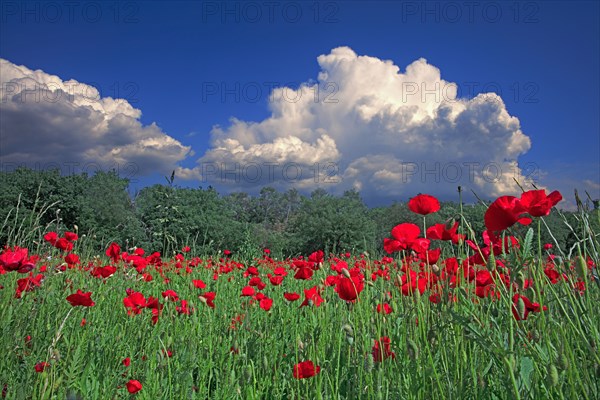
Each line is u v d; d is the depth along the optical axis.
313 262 3.84
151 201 45.47
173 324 3.47
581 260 1.51
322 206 65.06
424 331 1.95
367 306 2.69
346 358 2.77
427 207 2.36
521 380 1.64
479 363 2.07
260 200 142.12
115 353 3.16
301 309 4.04
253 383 2.37
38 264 4.36
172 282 6.36
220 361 2.92
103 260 6.03
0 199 43.09
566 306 1.70
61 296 3.76
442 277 2.30
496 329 1.79
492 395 1.91
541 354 1.63
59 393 2.17
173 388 2.61
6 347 2.82
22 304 3.43
